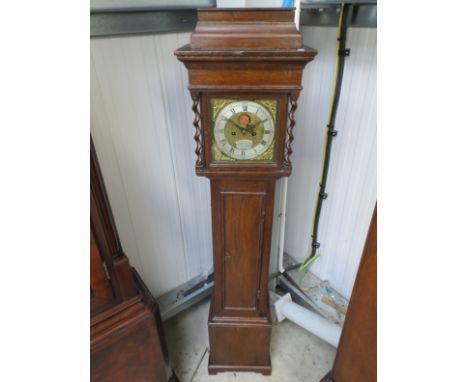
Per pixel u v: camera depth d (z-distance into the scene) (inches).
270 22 27.4
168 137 46.4
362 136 45.6
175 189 51.1
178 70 43.1
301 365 52.2
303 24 47.1
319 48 46.7
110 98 39.4
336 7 41.5
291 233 65.6
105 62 37.5
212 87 28.9
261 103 30.3
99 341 33.8
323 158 51.8
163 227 52.9
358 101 44.3
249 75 28.3
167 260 56.6
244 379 50.3
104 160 42.0
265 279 42.3
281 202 52.9
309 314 54.5
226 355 49.1
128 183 45.6
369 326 35.6
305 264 60.4
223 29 27.5
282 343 55.7
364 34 40.4
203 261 62.1
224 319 45.4
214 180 35.1
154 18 38.3
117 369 37.2
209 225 58.7
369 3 35.6
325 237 58.9
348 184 50.6
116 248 33.4
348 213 52.5
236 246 39.6
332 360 52.9
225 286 43.1
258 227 38.2
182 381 50.0
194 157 50.4
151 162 46.4
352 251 54.4
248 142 32.2
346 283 57.9
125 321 35.0
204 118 31.0
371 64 40.8
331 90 47.2
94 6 34.1
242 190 35.8
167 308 57.1
